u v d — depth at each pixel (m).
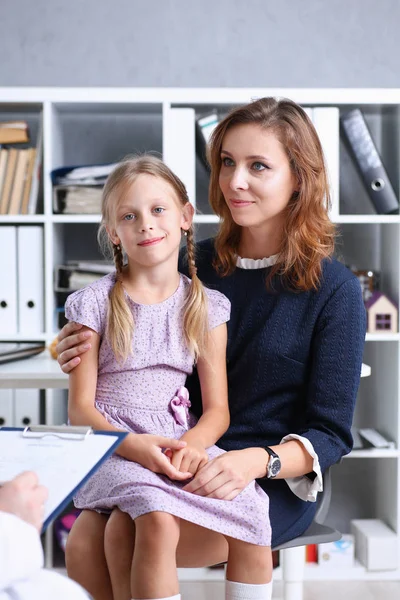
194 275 1.55
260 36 2.77
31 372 2.03
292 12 2.76
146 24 2.76
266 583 1.32
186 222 1.57
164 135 2.44
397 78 2.79
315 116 2.47
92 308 1.46
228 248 1.62
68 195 2.47
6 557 0.80
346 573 2.54
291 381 1.53
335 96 2.44
